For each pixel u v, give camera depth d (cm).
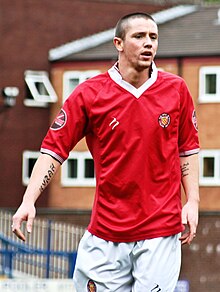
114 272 808
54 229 3853
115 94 798
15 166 5194
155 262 792
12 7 5197
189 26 5334
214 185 5097
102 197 805
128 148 791
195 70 5053
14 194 5203
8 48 5184
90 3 5325
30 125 5219
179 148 823
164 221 795
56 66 5247
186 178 821
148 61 789
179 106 804
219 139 5059
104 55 5181
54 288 2425
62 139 811
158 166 794
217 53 5028
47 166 810
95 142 810
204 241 4662
